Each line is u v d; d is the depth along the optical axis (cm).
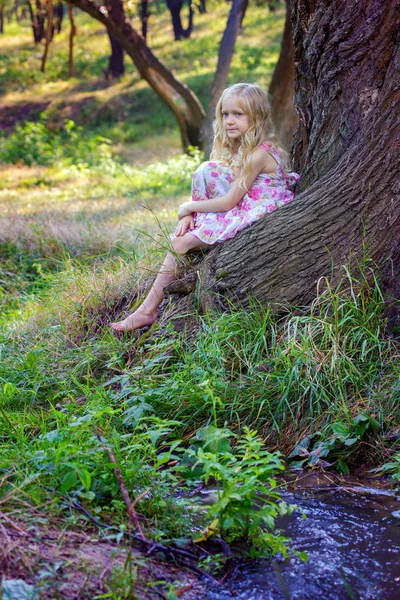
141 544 265
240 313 423
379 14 423
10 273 729
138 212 987
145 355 436
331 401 383
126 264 543
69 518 266
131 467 302
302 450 358
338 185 424
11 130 2659
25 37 4444
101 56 3747
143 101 2720
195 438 328
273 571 259
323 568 261
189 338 435
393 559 268
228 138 462
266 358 403
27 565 234
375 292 417
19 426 350
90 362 442
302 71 475
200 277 445
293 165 496
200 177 464
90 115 2673
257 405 383
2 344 489
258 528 278
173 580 249
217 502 262
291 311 423
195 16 4238
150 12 3931
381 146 410
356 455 358
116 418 367
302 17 459
